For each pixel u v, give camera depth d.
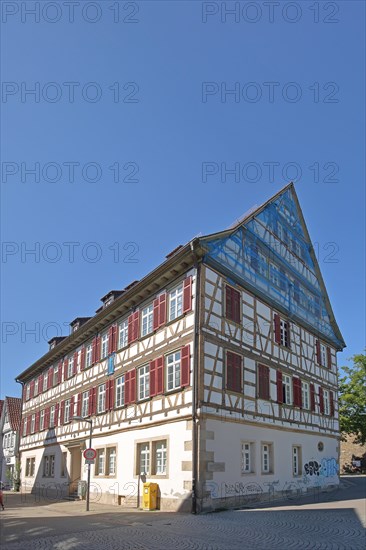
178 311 20.67
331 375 29.83
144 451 21.45
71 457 29.44
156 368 21.31
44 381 36.94
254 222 24.14
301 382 25.92
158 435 20.23
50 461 32.91
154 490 19.45
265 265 24.36
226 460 18.84
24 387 42.03
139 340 23.34
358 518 14.49
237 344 20.92
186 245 19.81
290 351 25.30
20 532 13.21
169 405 19.89
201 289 19.56
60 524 14.88
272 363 23.27
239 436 19.84
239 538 11.63
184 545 10.77
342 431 37.81
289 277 26.59
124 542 11.25
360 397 37.88
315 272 30.11
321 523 13.70
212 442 18.41
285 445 23.00
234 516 15.95
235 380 20.31
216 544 10.87
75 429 29.44
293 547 10.38
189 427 18.42
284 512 16.56
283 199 27.55
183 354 19.48
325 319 30.33
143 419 21.62
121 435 23.42
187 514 17.11
